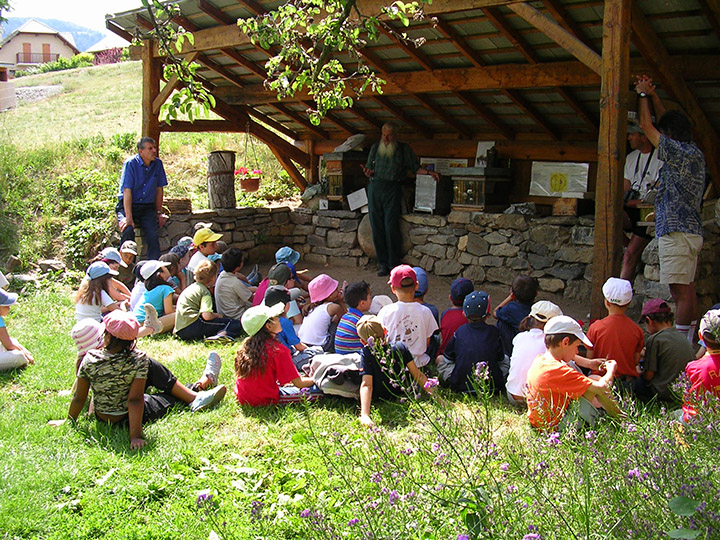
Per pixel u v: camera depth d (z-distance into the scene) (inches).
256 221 394.9
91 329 195.8
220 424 173.8
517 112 328.5
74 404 169.0
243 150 523.5
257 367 179.9
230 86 396.2
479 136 366.6
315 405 183.6
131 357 164.6
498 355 193.3
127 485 140.3
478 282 332.2
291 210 412.2
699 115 246.7
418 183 358.0
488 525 90.4
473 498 95.3
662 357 174.6
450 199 363.6
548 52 265.3
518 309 206.1
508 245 319.9
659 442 103.0
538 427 154.5
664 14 217.2
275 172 492.7
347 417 175.0
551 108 313.1
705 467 98.1
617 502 93.4
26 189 403.5
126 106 728.3
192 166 494.9
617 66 185.2
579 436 120.6
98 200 392.8
